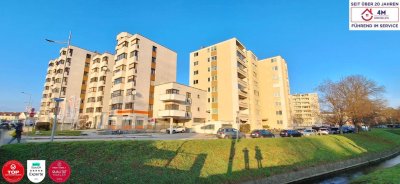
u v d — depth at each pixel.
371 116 37.97
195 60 59.44
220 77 52.94
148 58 52.06
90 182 9.08
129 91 47.69
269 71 67.94
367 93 35.38
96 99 59.22
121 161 11.07
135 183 9.89
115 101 49.53
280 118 63.25
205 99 53.59
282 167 16.50
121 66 50.28
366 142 31.22
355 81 36.31
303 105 135.50
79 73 64.00
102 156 10.87
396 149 34.44
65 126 44.88
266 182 14.38
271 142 19.44
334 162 20.44
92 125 57.16
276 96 65.19
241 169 14.46
